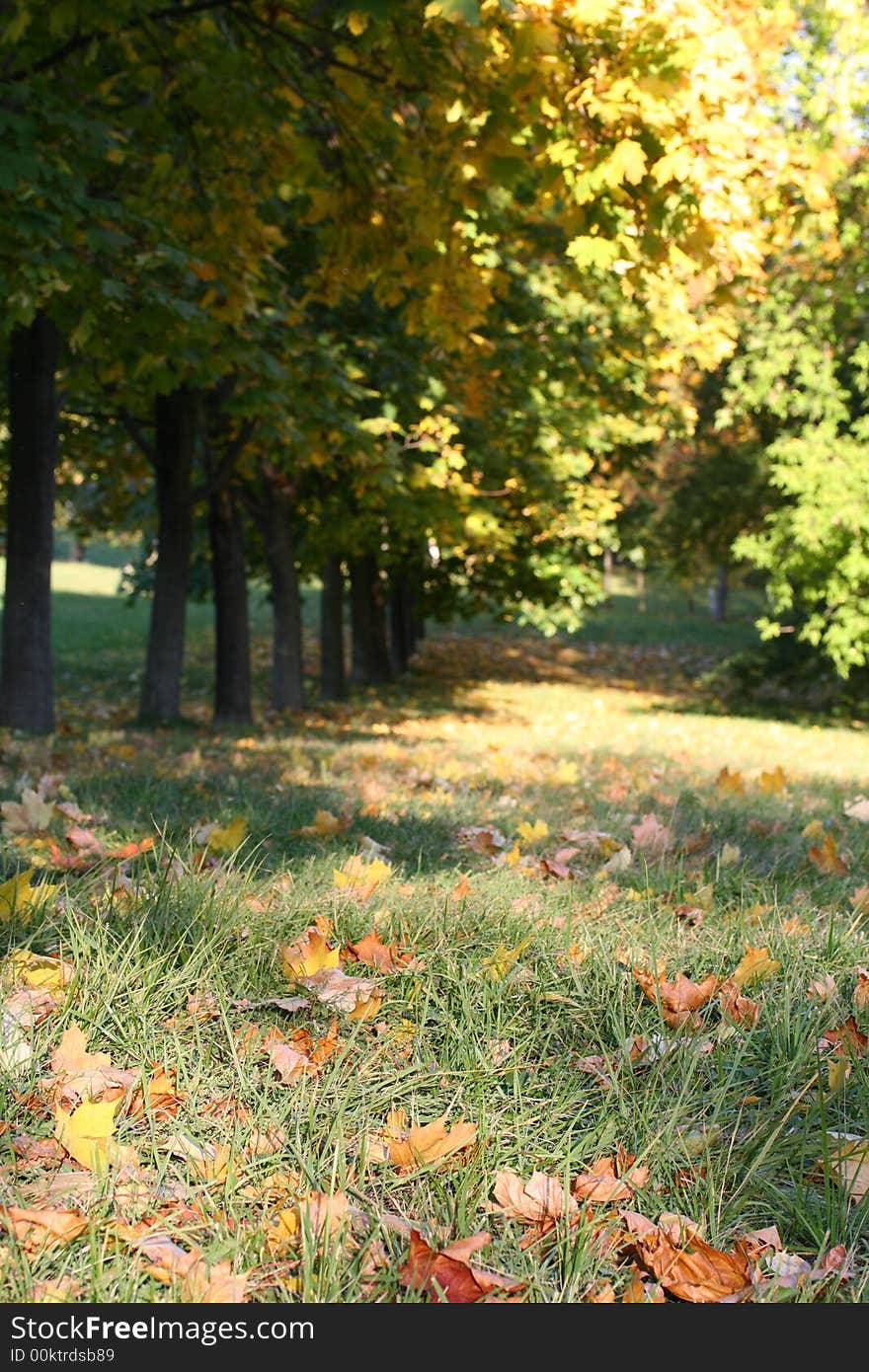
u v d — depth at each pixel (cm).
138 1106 212
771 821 572
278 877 369
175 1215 179
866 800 621
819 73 1339
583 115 513
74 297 700
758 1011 266
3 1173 188
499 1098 226
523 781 720
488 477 1525
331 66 601
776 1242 183
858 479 1535
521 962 295
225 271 769
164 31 657
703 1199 193
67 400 1157
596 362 1472
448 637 3434
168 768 673
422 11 516
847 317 1630
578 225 542
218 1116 212
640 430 1834
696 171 513
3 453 1365
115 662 2409
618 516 2088
